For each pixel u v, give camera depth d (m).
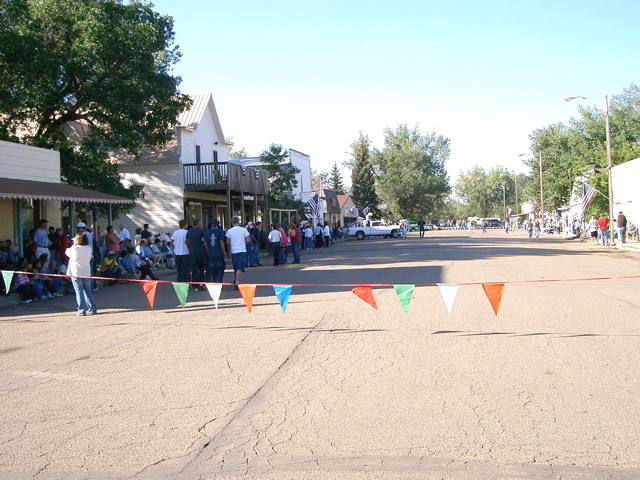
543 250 28.64
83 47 21.48
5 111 22.62
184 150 32.41
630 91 53.19
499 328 8.79
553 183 56.00
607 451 4.29
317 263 23.28
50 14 22.02
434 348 7.56
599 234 32.59
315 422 4.99
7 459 4.39
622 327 8.77
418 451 4.34
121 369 6.90
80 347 8.15
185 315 10.62
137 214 31.97
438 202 86.69
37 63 20.70
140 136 25.28
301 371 6.59
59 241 15.36
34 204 18.45
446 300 7.87
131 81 23.03
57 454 4.47
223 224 37.78
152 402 5.66
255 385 6.11
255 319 9.98
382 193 83.19
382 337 8.28
